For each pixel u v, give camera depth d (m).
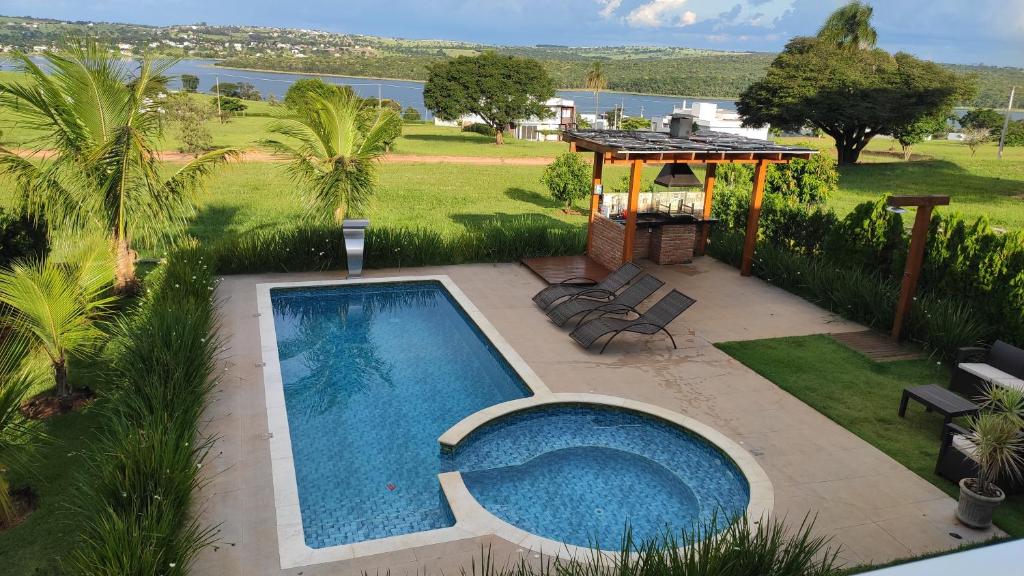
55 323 7.79
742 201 16.84
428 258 14.77
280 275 13.73
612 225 14.21
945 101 45.25
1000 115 75.56
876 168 43.75
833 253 13.79
